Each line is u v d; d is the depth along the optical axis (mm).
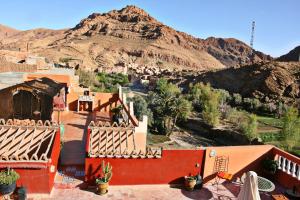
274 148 14961
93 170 12375
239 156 14281
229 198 12617
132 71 188000
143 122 14750
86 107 26172
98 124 14516
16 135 12727
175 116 58344
